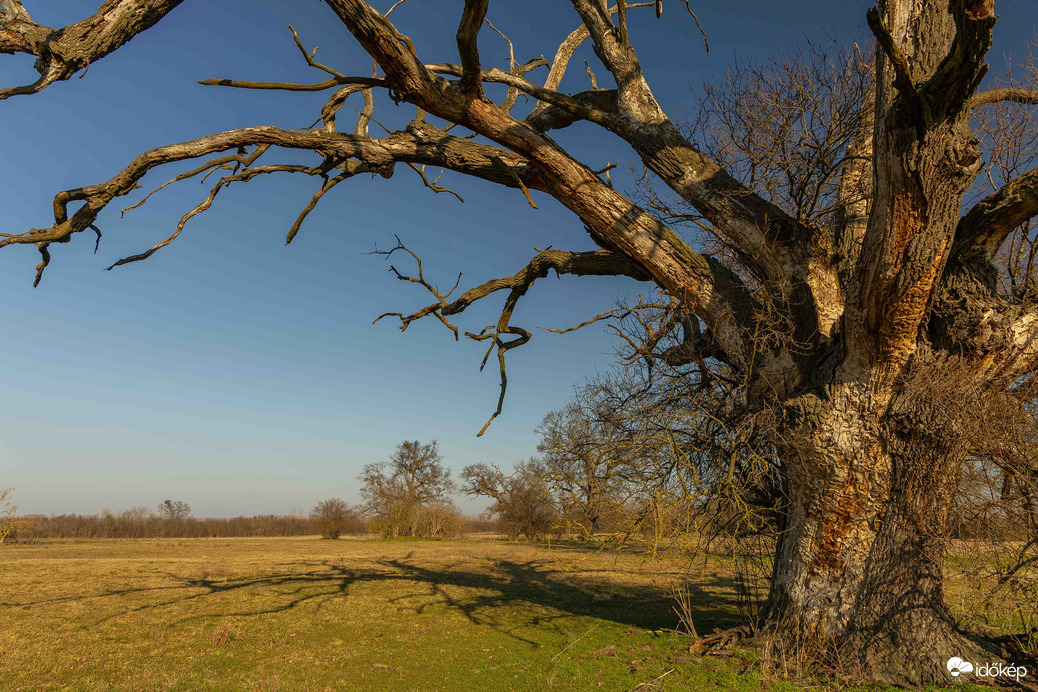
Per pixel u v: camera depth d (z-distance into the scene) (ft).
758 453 25.44
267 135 25.82
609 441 27.35
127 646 30.22
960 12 16.49
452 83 25.91
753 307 27.63
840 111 30.25
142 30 20.58
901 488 23.54
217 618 37.91
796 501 25.80
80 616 37.68
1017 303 24.45
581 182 27.89
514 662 27.63
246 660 28.07
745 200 28.84
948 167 19.13
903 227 20.27
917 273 20.56
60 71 19.29
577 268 33.24
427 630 35.58
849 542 24.09
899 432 23.65
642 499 24.45
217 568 66.44
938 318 23.43
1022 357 22.39
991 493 22.07
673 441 24.18
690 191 29.81
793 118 31.12
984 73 17.83
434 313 33.14
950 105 18.78
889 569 23.25
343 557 85.61
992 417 21.81
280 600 45.32
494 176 30.96
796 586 25.11
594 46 32.27
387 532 148.46
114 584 51.80
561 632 34.73
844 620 23.57
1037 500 20.71
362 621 38.09
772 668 22.90
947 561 23.15
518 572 67.62
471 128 27.25
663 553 25.96
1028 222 25.66
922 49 20.95
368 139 28.48
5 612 38.47
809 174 28.66
